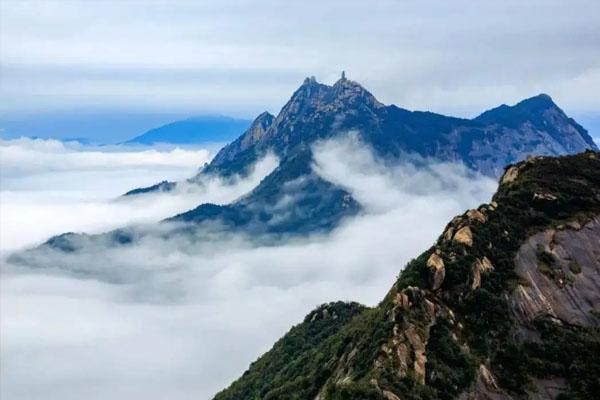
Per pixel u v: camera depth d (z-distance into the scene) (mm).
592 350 83062
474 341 83625
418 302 85500
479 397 78000
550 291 89125
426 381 77562
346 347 94188
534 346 83812
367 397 73375
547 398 79438
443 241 94562
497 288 88625
